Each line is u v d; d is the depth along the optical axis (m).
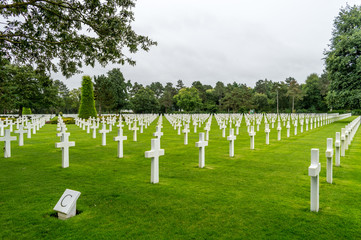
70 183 5.82
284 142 13.27
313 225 3.76
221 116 36.94
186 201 4.70
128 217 4.01
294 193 5.16
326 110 79.25
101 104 45.09
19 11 6.91
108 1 7.53
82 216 4.04
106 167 7.48
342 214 4.14
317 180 4.17
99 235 3.45
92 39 8.28
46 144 12.30
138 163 8.06
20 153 9.79
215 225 3.75
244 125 26.92
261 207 4.43
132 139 14.49
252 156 9.33
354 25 33.88
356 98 29.91
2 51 7.68
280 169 7.28
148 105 76.50
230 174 6.69
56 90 43.62
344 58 30.97
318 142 13.22
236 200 4.76
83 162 8.19
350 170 7.06
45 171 6.94
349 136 11.63
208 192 5.21
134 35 8.50
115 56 8.56
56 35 8.01
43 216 4.04
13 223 3.79
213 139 14.62
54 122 30.38
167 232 3.54
